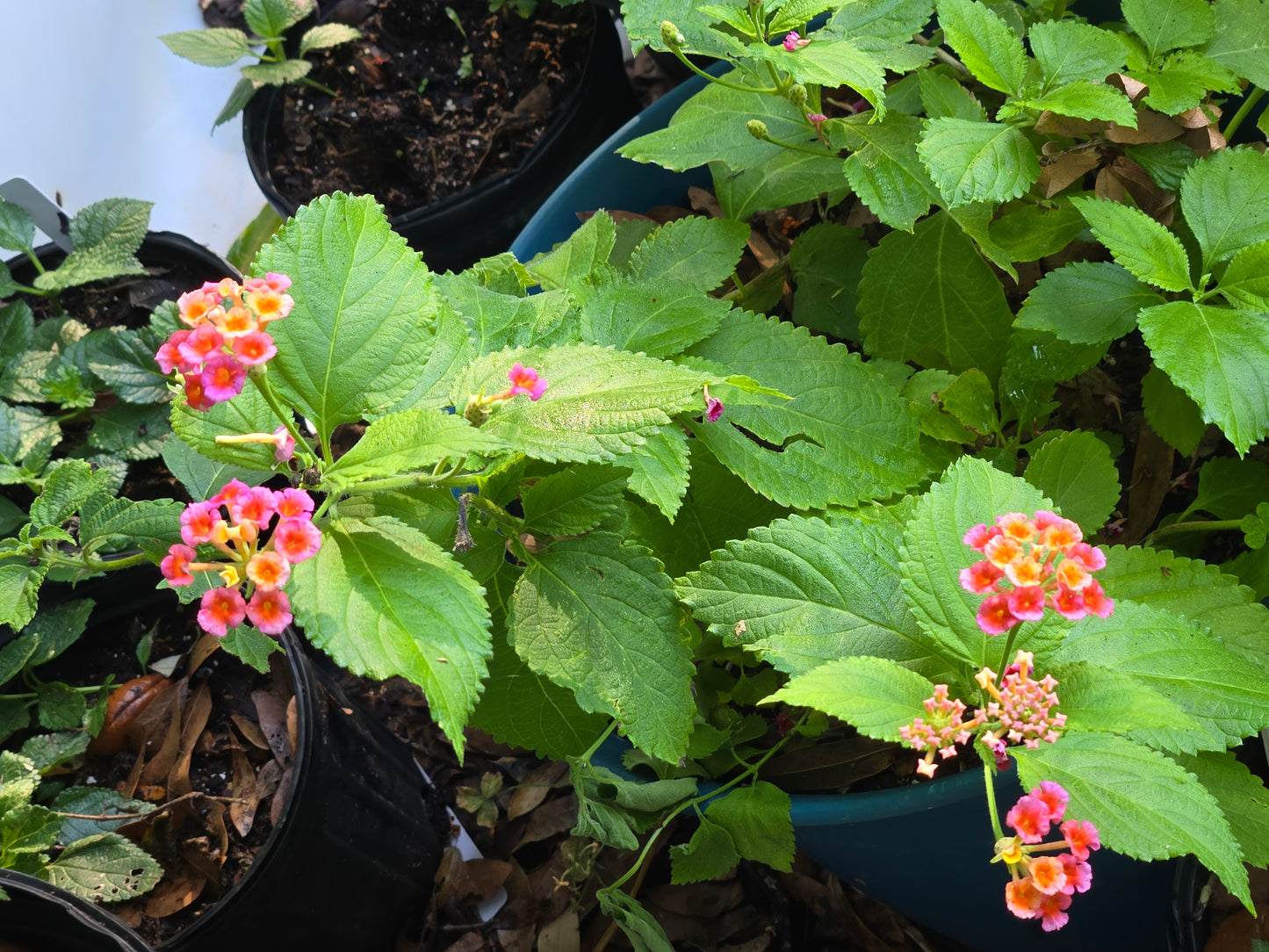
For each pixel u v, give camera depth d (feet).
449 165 2.46
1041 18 1.69
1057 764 1.12
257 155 2.45
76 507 1.52
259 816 1.72
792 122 1.64
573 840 2.02
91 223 2.16
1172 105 1.43
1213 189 1.40
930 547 1.19
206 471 1.76
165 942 1.58
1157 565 1.36
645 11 1.54
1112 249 1.36
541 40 2.48
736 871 1.98
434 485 1.18
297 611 1.05
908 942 1.91
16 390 2.07
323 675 1.86
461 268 2.47
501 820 2.11
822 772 1.58
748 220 1.95
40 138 2.68
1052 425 1.69
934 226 1.60
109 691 1.83
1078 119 1.47
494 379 1.19
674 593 1.27
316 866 1.69
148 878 1.66
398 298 1.16
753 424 1.47
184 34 2.44
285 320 1.14
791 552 1.26
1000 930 1.73
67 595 1.90
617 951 1.98
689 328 1.45
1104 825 1.09
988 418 1.54
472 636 1.06
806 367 1.50
